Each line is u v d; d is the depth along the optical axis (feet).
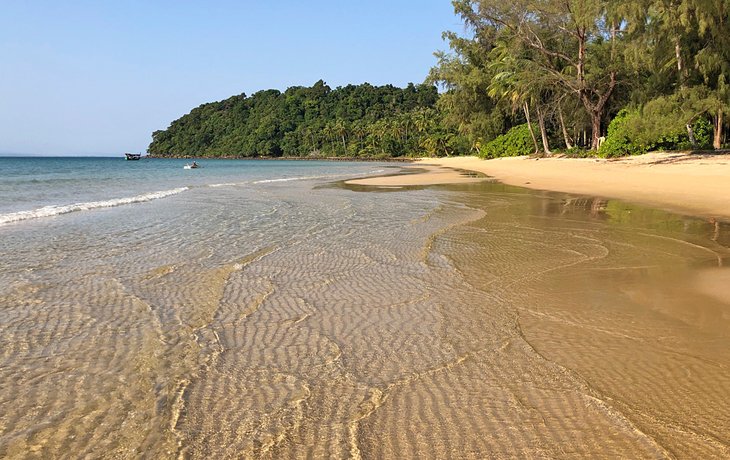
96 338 16.40
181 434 10.92
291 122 507.71
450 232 35.73
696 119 96.43
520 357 14.69
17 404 12.23
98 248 31.14
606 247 29.60
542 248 29.78
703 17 79.92
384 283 22.88
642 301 19.52
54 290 21.90
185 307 19.63
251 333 16.85
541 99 162.71
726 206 45.85
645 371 13.58
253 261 27.48
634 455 9.94
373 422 11.29
